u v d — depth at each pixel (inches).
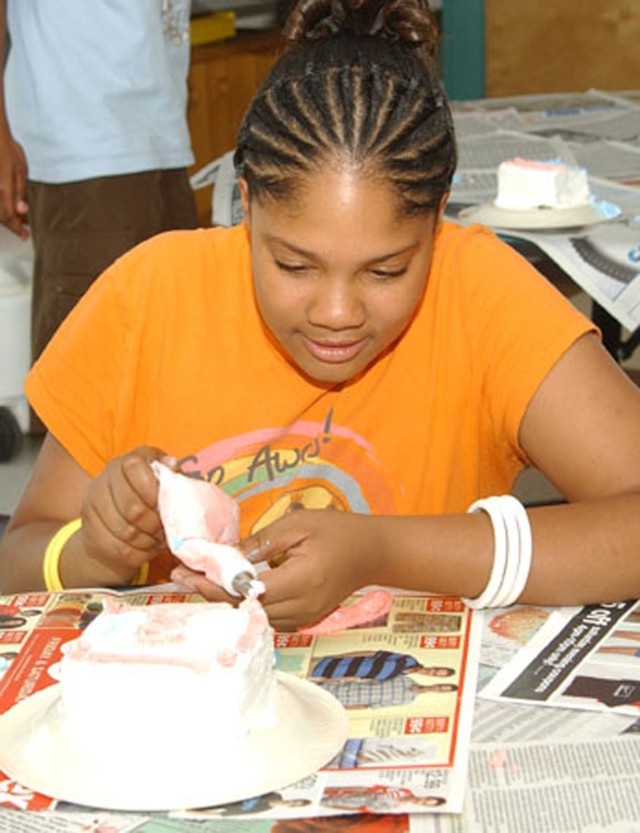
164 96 116.6
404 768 38.6
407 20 55.8
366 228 48.3
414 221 49.3
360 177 48.2
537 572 50.3
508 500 52.1
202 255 62.6
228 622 40.9
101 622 41.4
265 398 62.4
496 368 59.7
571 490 57.8
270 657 41.6
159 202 118.3
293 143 49.1
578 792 37.3
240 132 53.9
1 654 47.3
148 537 52.7
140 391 63.1
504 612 50.3
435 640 47.4
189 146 120.3
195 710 39.6
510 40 228.1
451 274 61.7
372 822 36.3
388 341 52.7
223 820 36.8
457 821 36.2
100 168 114.1
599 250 81.7
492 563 50.1
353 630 48.6
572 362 57.9
